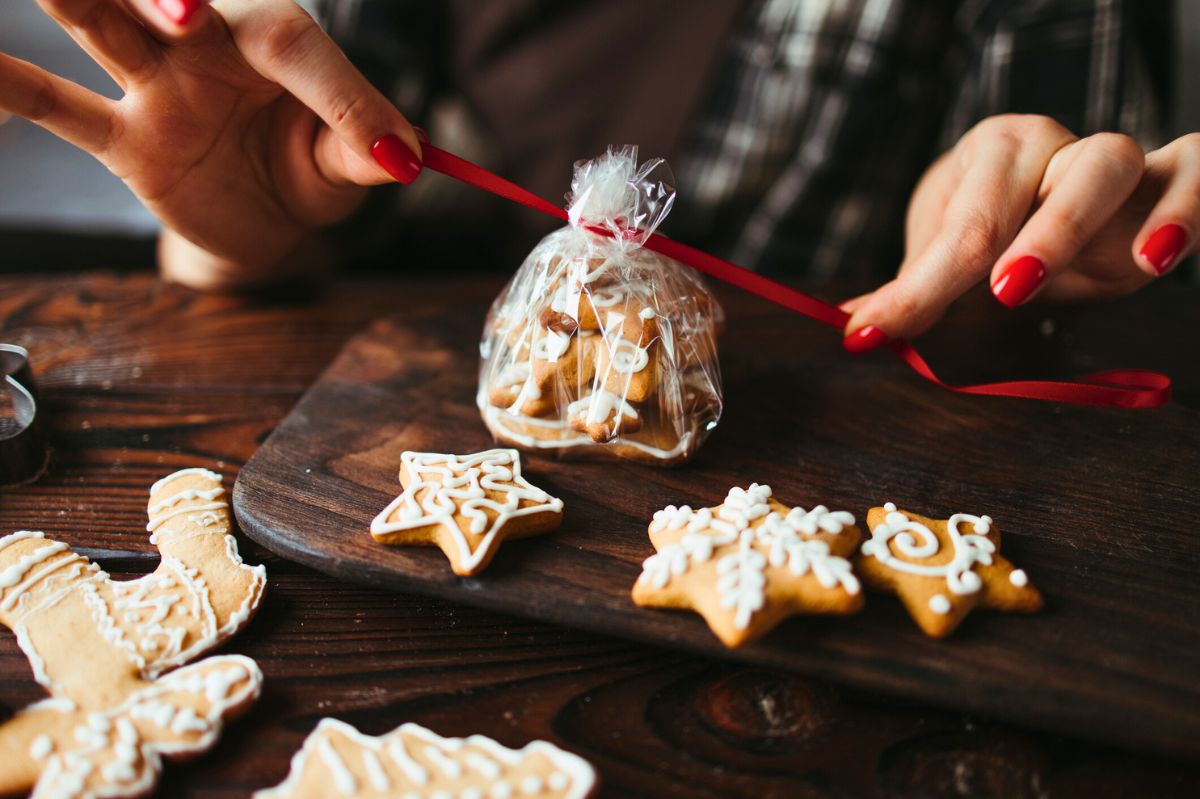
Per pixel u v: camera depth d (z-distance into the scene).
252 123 0.39
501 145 0.63
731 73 0.57
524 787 0.25
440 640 0.29
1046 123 0.38
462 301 0.49
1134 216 0.38
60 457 0.36
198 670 0.27
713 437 0.37
